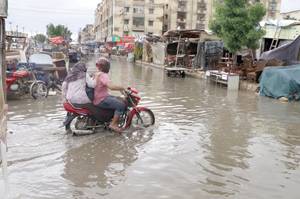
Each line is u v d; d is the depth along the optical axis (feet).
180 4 300.61
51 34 363.76
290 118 37.91
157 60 134.31
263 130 31.99
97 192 17.79
